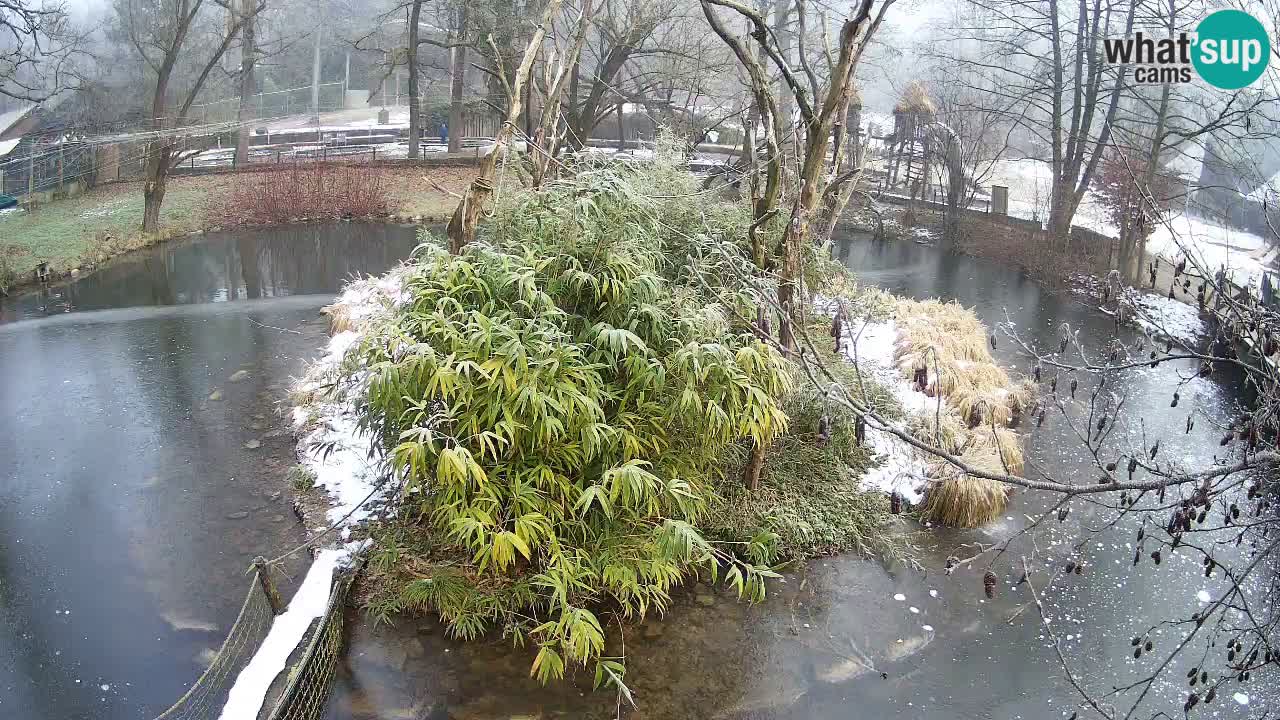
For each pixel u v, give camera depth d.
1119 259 15.02
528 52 8.79
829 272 10.63
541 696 5.33
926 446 3.24
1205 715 5.26
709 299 6.55
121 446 8.57
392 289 11.27
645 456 5.90
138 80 25.39
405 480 6.60
